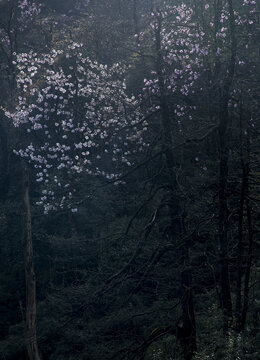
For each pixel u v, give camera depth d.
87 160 21.92
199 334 14.58
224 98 13.62
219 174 13.91
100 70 24.92
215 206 14.16
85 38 29.81
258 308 14.05
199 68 18.92
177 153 17.11
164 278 14.56
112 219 22.50
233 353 11.26
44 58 22.73
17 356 19.94
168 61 18.72
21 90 25.83
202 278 15.81
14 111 24.52
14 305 23.95
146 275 14.91
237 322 13.03
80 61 26.39
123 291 16.17
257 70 16.06
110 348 15.76
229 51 16.73
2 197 29.48
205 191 14.77
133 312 15.59
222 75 15.59
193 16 21.53
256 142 13.31
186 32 19.59
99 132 22.84
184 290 14.13
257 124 13.93
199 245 14.65
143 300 16.72
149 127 20.91
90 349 16.23
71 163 22.02
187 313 13.92
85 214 23.05
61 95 24.11
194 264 14.81
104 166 23.42
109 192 22.58
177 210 14.51
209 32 18.92
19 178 30.14
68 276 22.27
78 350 17.36
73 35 30.28
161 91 15.39
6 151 31.78
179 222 14.49
